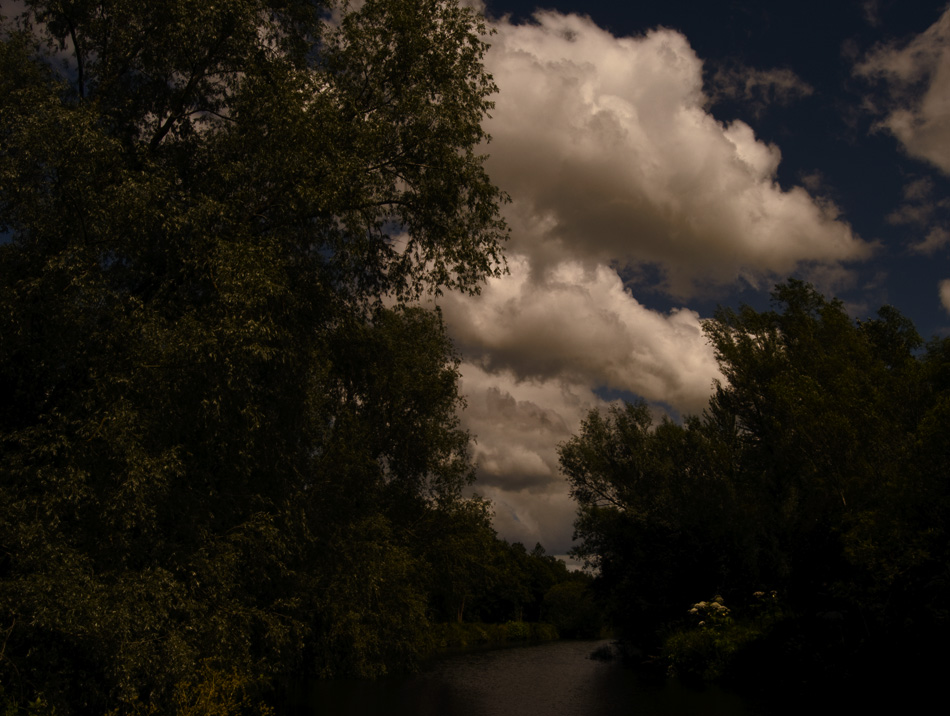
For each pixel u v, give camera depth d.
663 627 32.19
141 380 11.13
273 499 14.30
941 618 14.96
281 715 20.72
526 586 87.25
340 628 21.16
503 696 24.61
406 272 16.08
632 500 36.88
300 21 15.05
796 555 23.02
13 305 10.74
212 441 12.55
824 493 21.31
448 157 14.72
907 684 15.29
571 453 38.97
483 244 15.27
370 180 14.33
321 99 13.59
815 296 25.72
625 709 20.48
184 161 14.38
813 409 19.77
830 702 17.42
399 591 24.50
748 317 27.00
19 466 10.66
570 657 43.72
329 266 15.46
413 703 23.08
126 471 10.62
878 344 27.14
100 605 10.00
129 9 12.91
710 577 30.50
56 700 10.39
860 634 18.67
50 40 13.62
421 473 29.27
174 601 11.55
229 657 12.12
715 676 24.92
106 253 12.02
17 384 11.80
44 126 10.88
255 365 13.16
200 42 13.10
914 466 15.14
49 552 9.98
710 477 30.97
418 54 14.65
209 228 12.91
